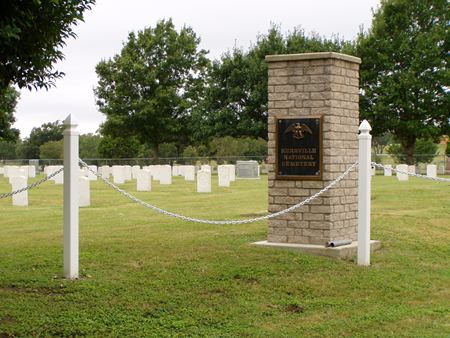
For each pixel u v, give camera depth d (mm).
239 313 7512
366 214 9750
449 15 47438
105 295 8047
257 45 52219
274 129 10664
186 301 7871
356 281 8891
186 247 10758
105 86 58656
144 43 58312
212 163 53500
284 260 9727
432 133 46250
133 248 10750
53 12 6945
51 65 7562
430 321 7316
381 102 46344
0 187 32094
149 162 53844
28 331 6797
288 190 10656
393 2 47844
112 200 21984
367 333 6848
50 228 13945
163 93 55719
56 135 76625
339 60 10477
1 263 9812
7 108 9992
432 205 17703
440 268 10156
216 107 52500
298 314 7555
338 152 10508
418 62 45969
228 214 16578
